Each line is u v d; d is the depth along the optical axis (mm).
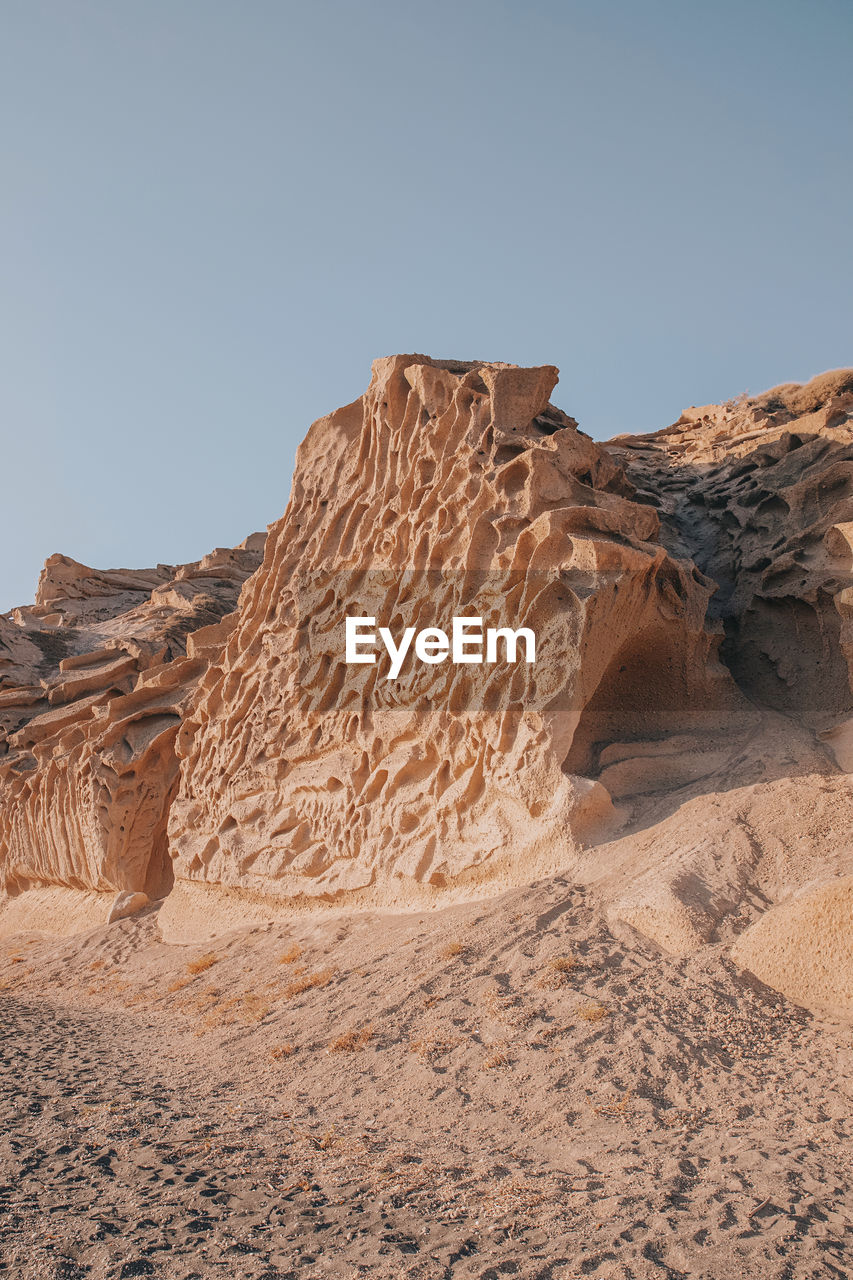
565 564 11484
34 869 23312
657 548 11914
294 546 17422
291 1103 7562
